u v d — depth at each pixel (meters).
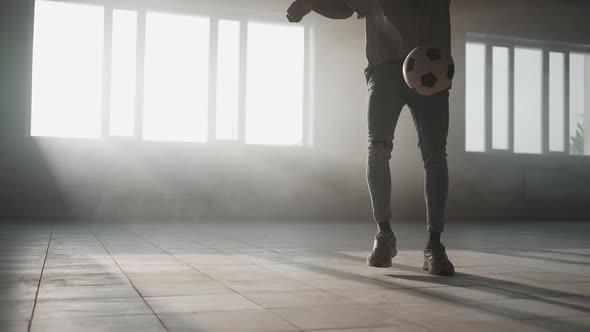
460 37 7.66
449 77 1.91
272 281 1.82
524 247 3.33
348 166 7.11
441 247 2.05
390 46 2.12
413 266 2.26
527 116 7.98
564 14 8.08
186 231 4.45
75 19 6.21
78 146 6.16
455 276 1.99
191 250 2.86
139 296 1.51
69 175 6.13
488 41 7.89
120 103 6.36
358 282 1.81
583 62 8.29
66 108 6.18
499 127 7.82
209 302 1.44
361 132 7.16
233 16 6.79
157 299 1.47
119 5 6.35
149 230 4.50
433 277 1.95
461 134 7.61
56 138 6.10
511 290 1.69
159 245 3.13
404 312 1.34
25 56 6.06
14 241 3.27
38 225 4.92
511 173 7.77
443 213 2.06
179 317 1.26
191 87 6.60
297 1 2.31
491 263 2.44
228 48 6.79
